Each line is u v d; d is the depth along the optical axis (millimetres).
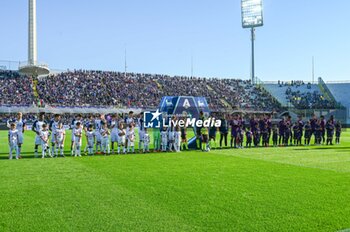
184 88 60906
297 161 14133
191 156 15945
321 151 18359
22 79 53125
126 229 5930
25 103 47156
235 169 11953
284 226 6070
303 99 58344
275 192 8461
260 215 6672
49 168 12172
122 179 10055
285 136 22500
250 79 67750
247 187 9000
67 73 58500
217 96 59125
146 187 8984
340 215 6676
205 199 7793
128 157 15586
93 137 16891
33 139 27031
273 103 57688
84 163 13484
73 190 8656
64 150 18906
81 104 49938
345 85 61344
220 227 6023
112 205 7332
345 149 19578
